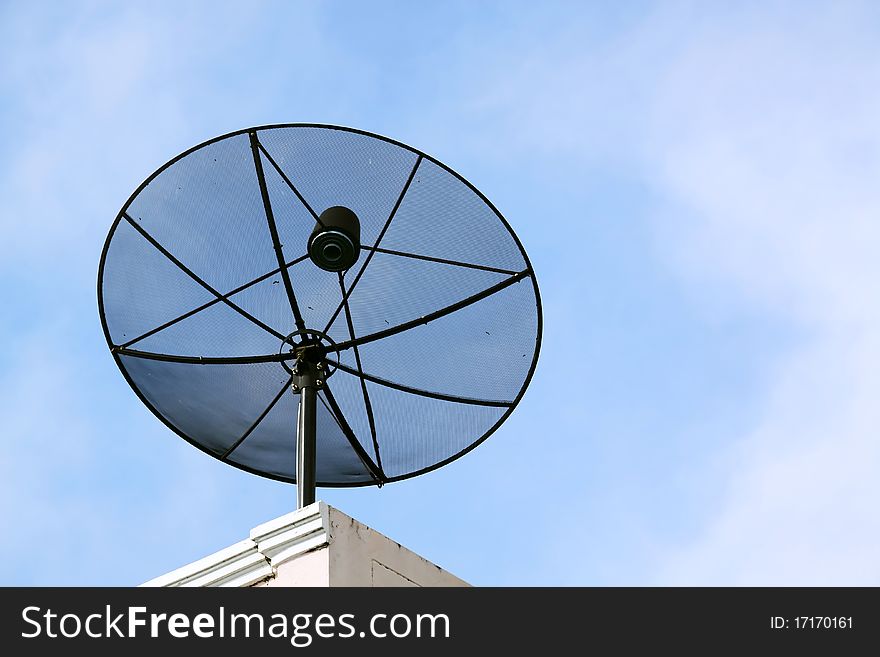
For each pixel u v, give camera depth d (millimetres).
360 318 11758
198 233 11625
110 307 11383
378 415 11742
